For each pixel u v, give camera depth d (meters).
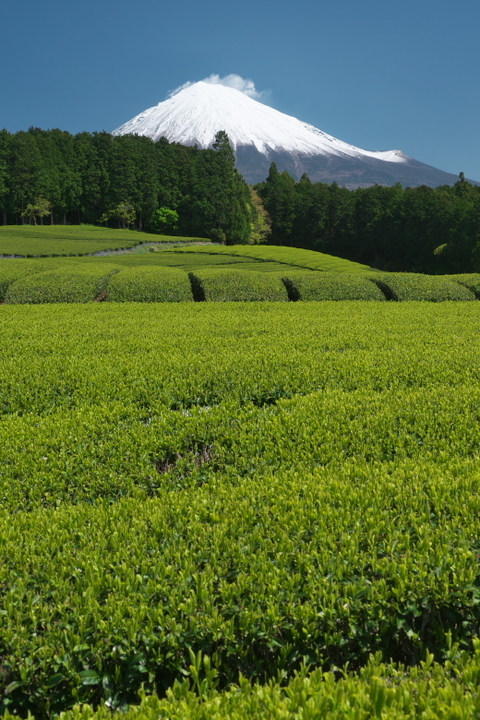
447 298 23.28
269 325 14.77
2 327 14.43
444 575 3.59
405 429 6.69
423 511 4.52
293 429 6.91
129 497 5.48
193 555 4.04
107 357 10.94
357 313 17.47
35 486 5.85
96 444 6.80
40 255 51.25
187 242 76.25
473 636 3.51
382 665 3.05
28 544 4.27
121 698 3.25
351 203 102.62
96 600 3.57
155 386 9.08
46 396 8.79
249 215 101.88
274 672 3.39
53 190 88.44
